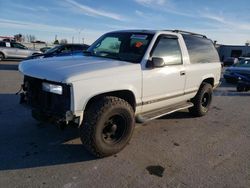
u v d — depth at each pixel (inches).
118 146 160.2
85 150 165.6
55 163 148.6
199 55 236.2
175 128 219.8
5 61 808.9
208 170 149.5
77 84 138.3
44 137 182.9
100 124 148.4
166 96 196.2
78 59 172.6
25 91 169.2
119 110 155.6
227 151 177.9
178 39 209.3
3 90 336.5
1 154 155.7
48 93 149.5
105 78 150.0
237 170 151.2
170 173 144.0
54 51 565.0
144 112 186.1
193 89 229.0
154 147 177.5
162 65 174.9
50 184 127.9
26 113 233.1
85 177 135.7
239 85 453.4
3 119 215.9
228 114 279.3
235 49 1978.3
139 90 171.0
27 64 166.6
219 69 267.9
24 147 166.6
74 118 141.5
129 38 191.8
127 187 128.8
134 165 150.8
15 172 137.2
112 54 187.5
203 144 188.4
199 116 255.1
